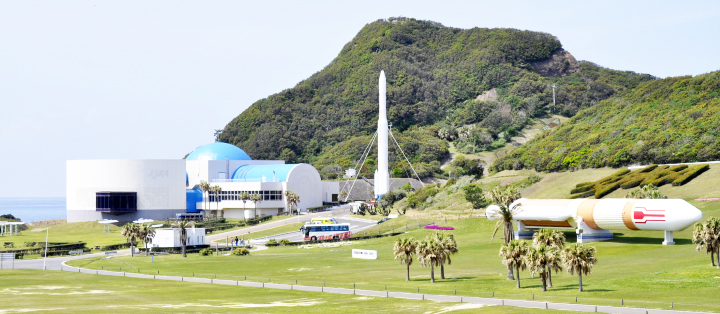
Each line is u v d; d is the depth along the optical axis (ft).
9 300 234.58
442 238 270.46
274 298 238.27
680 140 511.81
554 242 255.70
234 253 392.68
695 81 645.51
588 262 229.25
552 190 513.45
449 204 545.44
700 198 391.65
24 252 417.69
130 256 399.85
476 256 332.60
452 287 249.55
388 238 435.53
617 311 193.67
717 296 209.05
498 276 273.54
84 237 555.69
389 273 294.66
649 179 445.78
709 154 475.31
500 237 393.29
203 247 439.22
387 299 231.50
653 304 200.34
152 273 311.27
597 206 335.67
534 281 257.14
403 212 572.10
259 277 291.79
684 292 216.95
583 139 619.67
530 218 358.84
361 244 421.18
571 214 343.46
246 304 225.56
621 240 342.44
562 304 203.82
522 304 212.02
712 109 554.05
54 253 416.87
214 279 284.82
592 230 344.69
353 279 279.90
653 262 275.18
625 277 247.91
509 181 574.97
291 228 533.14
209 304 225.97
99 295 247.70
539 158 608.60
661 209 313.94
